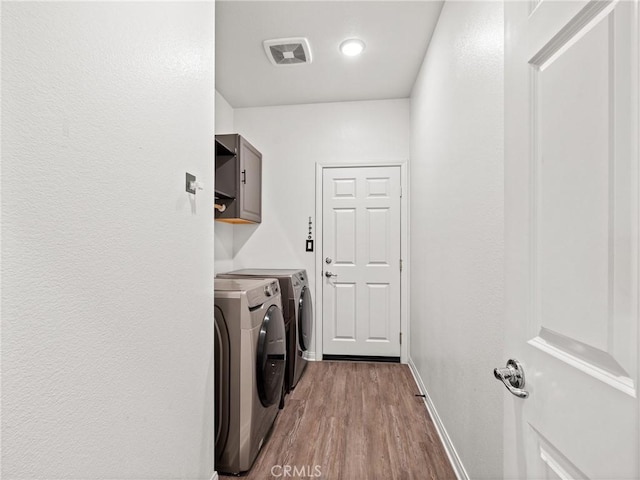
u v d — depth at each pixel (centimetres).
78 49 71
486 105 127
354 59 252
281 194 339
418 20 206
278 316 202
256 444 168
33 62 61
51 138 64
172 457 108
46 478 63
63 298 67
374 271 327
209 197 136
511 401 74
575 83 53
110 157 80
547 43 60
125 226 86
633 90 43
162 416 103
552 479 59
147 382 95
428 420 210
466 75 150
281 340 206
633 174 43
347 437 191
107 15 79
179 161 113
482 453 130
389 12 199
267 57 250
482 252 130
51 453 64
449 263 178
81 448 71
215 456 161
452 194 172
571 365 53
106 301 79
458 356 160
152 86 98
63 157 67
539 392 62
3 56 55
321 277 333
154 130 99
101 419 77
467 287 148
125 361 86
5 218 56
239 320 161
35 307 61
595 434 48
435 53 212
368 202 328
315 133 335
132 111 89
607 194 47
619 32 45
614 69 46
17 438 58
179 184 113
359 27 214
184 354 116
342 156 331
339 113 332
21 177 58
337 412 220
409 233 320
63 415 67
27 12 59
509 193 73
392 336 323
